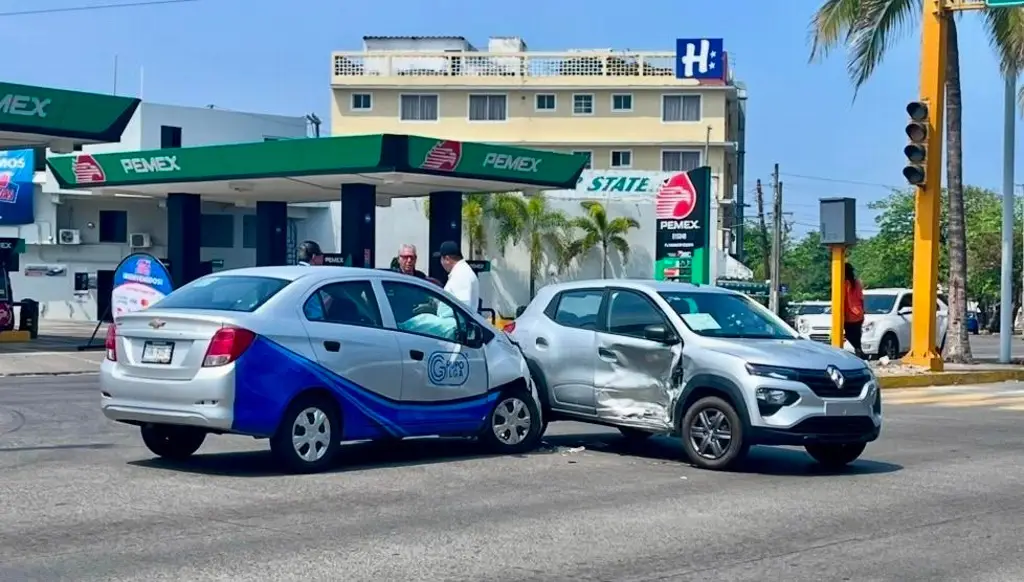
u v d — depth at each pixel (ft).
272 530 26.20
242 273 35.55
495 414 38.50
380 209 150.41
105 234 155.63
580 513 28.94
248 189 110.83
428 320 36.99
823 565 24.08
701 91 205.57
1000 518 29.27
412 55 212.02
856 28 82.58
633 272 157.89
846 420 35.35
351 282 35.42
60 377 70.33
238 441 40.24
